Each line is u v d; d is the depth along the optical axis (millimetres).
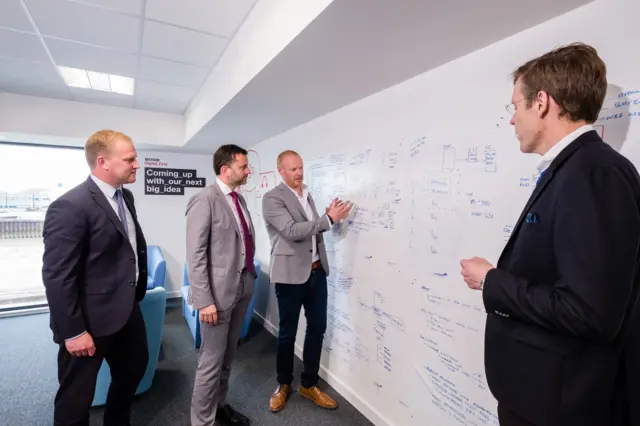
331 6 1020
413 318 1615
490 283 729
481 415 1292
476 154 1313
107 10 1776
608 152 646
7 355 2641
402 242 1685
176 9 1755
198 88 2980
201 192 1651
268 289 3273
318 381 2328
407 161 1656
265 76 1645
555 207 661
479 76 1308
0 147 3760
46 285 1225
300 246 1936
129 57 2350
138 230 1607
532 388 676
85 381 1337
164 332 3154
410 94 1640
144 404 2012
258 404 2037
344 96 1952
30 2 1706
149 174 4262
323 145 2395
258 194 3594
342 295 2172
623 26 924
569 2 990
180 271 4480
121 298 1410
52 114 3293
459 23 1118
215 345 1631
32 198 4398
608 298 556
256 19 1656
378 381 1850
